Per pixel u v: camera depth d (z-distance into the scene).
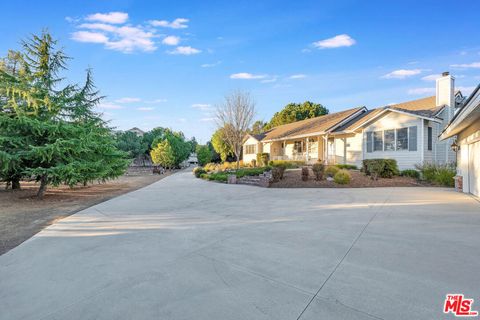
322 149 23.27
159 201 9.49
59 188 14.85
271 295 2.73
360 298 2.63
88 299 2.73
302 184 13.70
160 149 34.44
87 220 6.53
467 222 5.75
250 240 4.67
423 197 9.41
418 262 3.55
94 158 12.48
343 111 26.16
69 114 11.55
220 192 11.88
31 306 2.62
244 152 34.75
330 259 3.71
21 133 10.26
